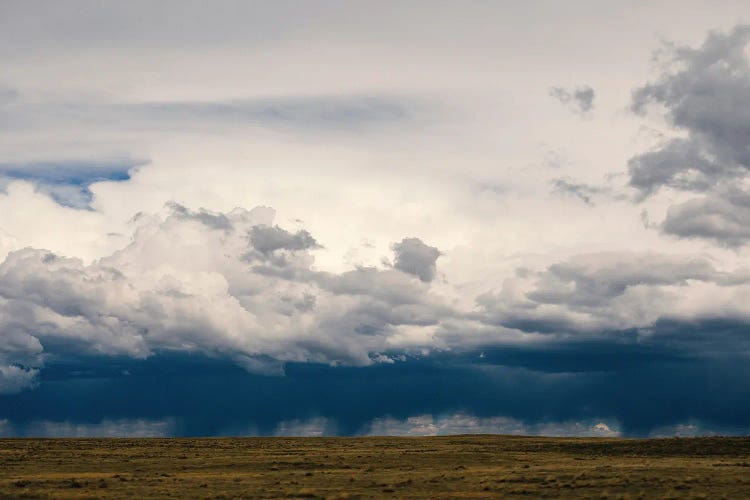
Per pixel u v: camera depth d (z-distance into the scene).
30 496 65.62
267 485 73.12
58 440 152.75
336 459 103.56
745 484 66.62
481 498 62.84
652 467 82.12
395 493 66.19
